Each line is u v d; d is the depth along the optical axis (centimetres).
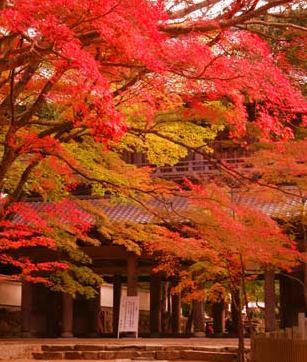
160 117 1384
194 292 2330
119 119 855
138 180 1697
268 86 1042
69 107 1220
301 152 1705
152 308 4072
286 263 2016
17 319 4178
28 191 1806
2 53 959
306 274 2370
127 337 3434
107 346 2778
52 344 2870
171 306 4869
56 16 886
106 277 4872
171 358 2656
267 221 1909
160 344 2816
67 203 1823
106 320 5044
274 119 1141
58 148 1216
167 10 1053
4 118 1223
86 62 838
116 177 1677
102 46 986
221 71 990
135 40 884
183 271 2411
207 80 1038
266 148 1795
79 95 980
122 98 1189
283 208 2436
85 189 3073
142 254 3406
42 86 1265
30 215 1603
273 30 1314
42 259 3466
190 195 1569
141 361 2492
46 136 1193
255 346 1947
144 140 1608
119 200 1781
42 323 4047
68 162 1358
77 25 902
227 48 1041
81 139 1627
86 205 1988
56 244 2075
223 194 1828
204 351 2620
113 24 865
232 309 4262
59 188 1736
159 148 1691
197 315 3400
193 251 2012
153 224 2152
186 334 3844
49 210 1808
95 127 870
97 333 4169
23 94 1420
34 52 908
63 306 3597
